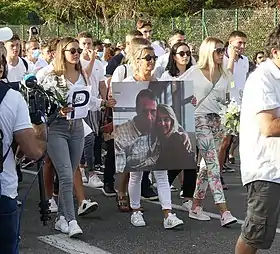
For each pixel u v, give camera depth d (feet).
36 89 12.94
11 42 25.68
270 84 13.57
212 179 21.08
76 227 19.97
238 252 14.37
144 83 20.89
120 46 43.16
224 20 64.08
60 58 19.84
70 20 97.55
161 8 92.02
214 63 21.11
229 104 20.08
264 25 60.49
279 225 20.36
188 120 21.03
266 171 13.74
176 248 18.94
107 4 91.25
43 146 12.01
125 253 18.52
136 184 21.40
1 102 11.32
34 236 20.27
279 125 13.42
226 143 23.75
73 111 19.71
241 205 24.06
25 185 27.86
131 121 20.95
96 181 27.73
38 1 110.83
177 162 21.07
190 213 22.11
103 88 26.78
